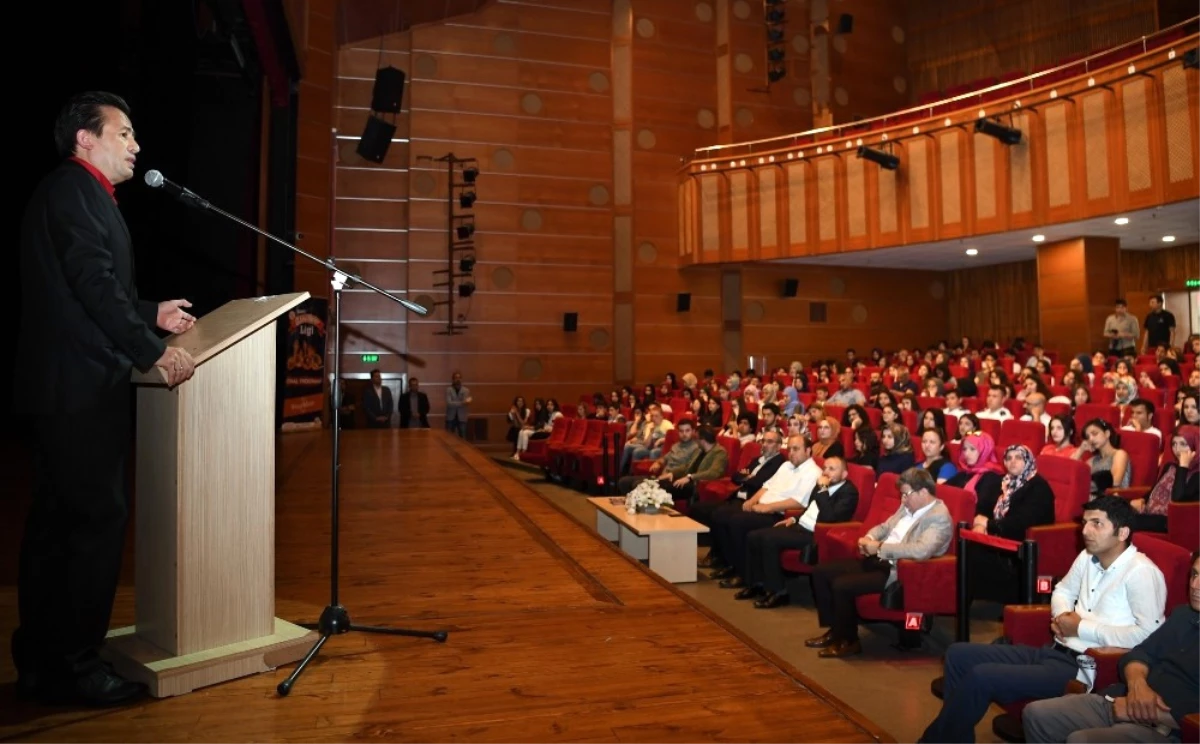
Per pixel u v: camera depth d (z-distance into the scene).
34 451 1.62
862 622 3.66
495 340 12.64
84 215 1.54
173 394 1.68
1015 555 2.95
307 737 1.53
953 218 10.63
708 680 1.88
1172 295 12.23
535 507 4.45
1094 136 9.27
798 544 4.34
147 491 1.78
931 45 15.04
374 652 2.02
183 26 6.25
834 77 14.25
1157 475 4.87
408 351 12.29
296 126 9.37
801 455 4.88
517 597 2.59
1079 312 10.65
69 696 1.60
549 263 12.95
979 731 2.79
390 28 12.24
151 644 1.79
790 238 12.22
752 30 13.91
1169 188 8.59
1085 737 1.96
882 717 2.91
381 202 12.30
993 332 13.84
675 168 13.56
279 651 1.85
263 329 1.83
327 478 5.61
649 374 13.27
